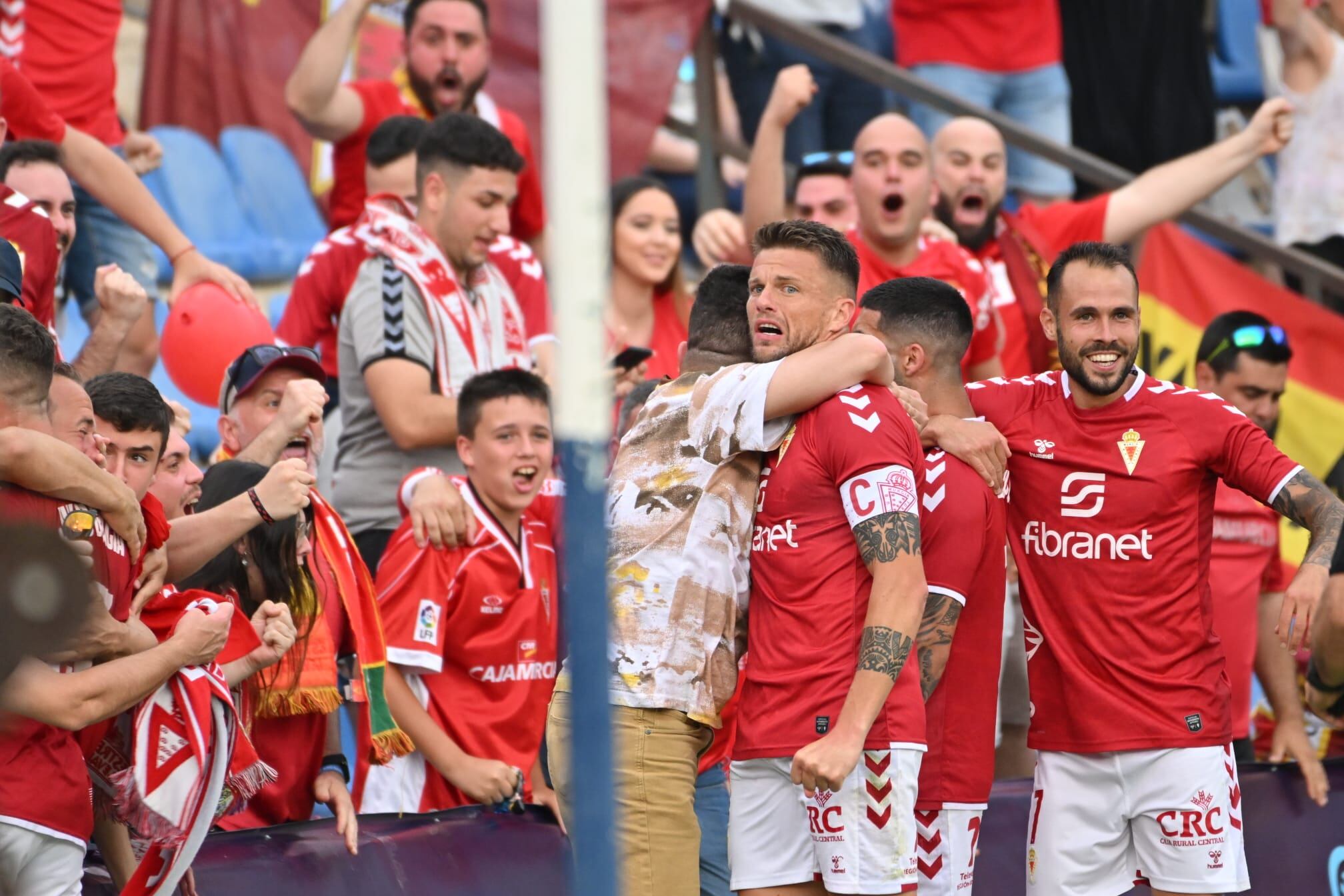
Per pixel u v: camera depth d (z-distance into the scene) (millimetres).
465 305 17625
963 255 20172
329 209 24109
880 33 25188
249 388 15117
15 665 6918
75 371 12141
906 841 11320
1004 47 24656
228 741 11469
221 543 12219
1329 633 15758
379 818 13602
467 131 17594
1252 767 16297
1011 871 14938
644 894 11547
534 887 13641
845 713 10875
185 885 11664
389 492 17297
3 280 12297
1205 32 26016
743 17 23578
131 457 12055
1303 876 15789
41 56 19438
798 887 11680
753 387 11461
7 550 6977
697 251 21297
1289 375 24641
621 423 14445
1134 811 13109
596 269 7109
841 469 11297
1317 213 26125
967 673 12562
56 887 10742
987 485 12508
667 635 11703
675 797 11695
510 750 15320
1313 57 26016
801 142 24609
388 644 14688
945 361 12961
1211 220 24719
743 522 11773
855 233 20078
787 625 11508
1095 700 13047
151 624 11891
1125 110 25438
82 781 10922
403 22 22719
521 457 15289
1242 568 17594
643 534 11828
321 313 18719
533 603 15602
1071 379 13156
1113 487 12984
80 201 18688
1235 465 12984
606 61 22625
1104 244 13156
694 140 23953
